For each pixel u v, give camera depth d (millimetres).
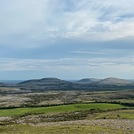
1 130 72375
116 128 78562
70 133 65812
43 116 123812
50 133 66000
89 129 71875
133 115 117562
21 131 69750
